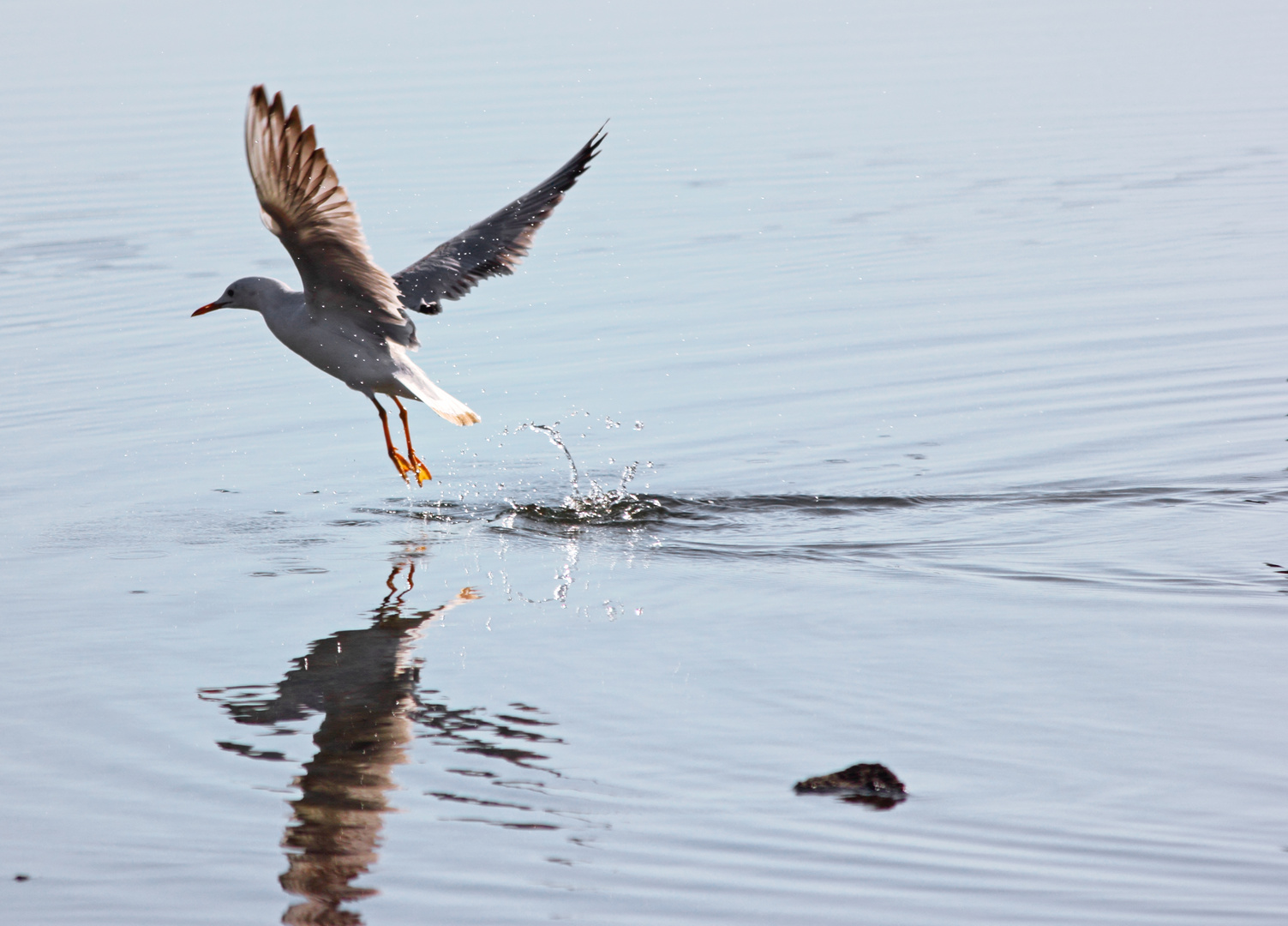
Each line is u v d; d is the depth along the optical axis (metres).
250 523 13.41
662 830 7.86
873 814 7.93
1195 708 9.11
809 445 15.19
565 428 16.03
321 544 12.85
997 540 12.50
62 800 8.34
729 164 27.59
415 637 10.64
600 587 11.69
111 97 32.88
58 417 16.61
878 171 27.03
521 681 9.80
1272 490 13.39
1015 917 7.03
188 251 23.22
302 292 13.18
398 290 13.69
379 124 29.66
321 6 43.22
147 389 17.62
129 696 9.66
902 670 9.80
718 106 31.38
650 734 8.95
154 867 7.68
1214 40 37.34
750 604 11.20
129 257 22.95
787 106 31.52
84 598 11.50
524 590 11.66
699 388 17.16
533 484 14.41
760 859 7.57
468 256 14.24
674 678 9.78
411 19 40.91
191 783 8.52
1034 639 10.30
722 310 20.12
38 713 9.43
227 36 39.12
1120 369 17.05
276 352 19.19
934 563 12.02
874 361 17.81
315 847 7.82
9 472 14.83
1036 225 23.48
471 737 8.98
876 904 7.16
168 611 11.20
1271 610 10.71
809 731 8.92
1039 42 37.81
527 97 31.89
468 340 19.41
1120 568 11.72
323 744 8.95
